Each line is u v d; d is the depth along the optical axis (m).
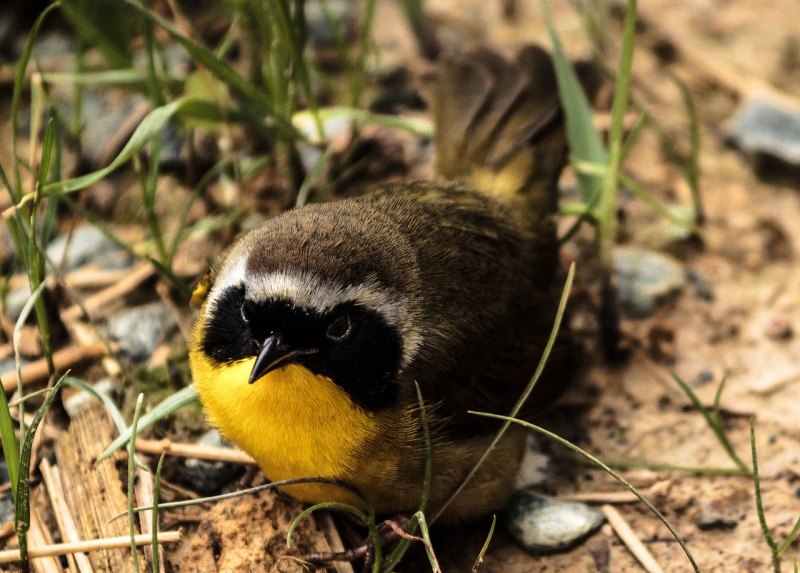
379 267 8.16
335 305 7.85
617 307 10.78
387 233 8.60
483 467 8.84
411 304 8.45
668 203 12.64
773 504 9.54
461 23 14.76
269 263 7.87
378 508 8.77
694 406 10.54
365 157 12.52
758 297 11.71
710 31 14.90
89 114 12.89
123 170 12.32
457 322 8.78
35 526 8.88
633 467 9.87
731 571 8.97
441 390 8.60
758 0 15.40
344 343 7.96
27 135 12.84
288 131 10.77
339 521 9.05
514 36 14.59
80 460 9.25
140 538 8.49
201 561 8.58
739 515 9.46
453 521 9.27
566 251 11.91
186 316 10.79
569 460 10.01
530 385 8.33
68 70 13.47
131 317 10.85
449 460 8.59
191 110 10.66
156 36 13.39
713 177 13.03
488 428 9.00
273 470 8.54
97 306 11.03
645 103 13.78
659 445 10.18
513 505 9.34
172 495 9.23
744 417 10.42
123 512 8.01
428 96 13.46
